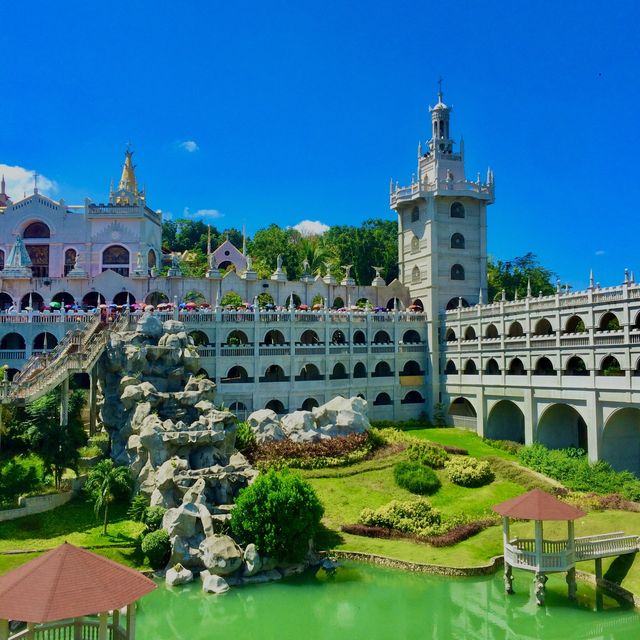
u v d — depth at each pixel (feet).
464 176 287.28
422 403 270.87
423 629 110.22
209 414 168.04
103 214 277.64
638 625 111.34
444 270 277.44
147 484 148.77
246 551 128.36
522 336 227.61
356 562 138.51
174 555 127.44
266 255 374.22
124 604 66.95
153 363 183.32
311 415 200.95
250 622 111.96
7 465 159.02
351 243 372.58
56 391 171.83
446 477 184.14
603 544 124.36
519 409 248.52
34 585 65.98
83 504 150.61
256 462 177.88
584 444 231.30
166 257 340.80
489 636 108.06
